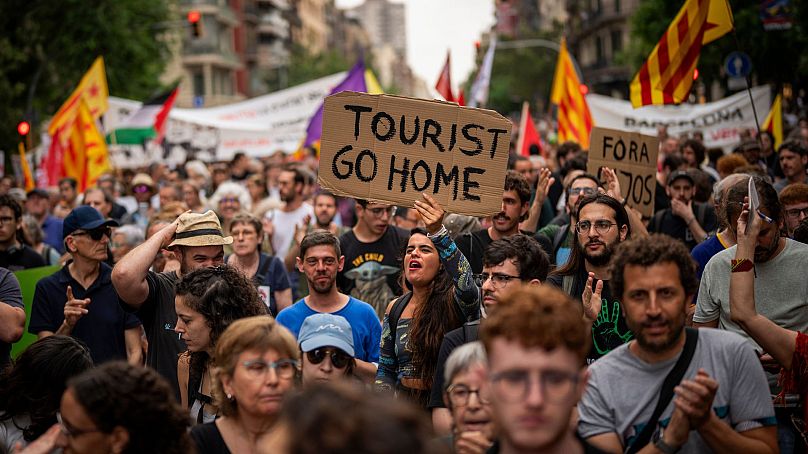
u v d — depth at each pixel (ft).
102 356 20.31
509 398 8.89
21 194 39.60
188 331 15.01
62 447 11.13
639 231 22.13
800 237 17.76
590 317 14.75
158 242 17.89
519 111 240.32
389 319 17.66
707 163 46.98
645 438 11.38
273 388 11.82
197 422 14.97
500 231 22.31
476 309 16.79
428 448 6.45
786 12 54.19
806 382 13.70
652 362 11.53
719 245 18.54
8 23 97.76
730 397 11.38
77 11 98.78
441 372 14.69
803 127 55.83
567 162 33.09
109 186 43.80
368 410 6.42
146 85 118.52
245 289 15.34
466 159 17.83
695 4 28.84
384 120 17.98
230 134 60.64
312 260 19.61
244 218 24.88
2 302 19.22
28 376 13.79
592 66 225.15
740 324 13.69
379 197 17.98
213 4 231.09
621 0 213.66
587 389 11.75
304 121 60.75
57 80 105.91
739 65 38.19
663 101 29.45
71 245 20.38
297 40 334.24
